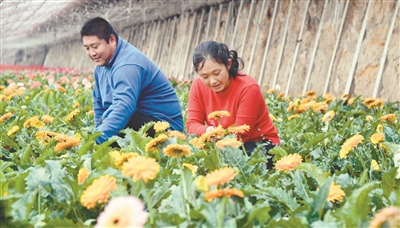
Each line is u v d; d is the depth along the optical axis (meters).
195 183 1.49
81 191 1.64
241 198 1.51
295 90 10.79
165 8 19.20
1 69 20.72
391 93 7.76
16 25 24.70
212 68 2.95
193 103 3.44
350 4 9.29
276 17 12.48
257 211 1.40
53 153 2.62
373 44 8.46
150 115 3.76
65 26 25.34
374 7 8.56
